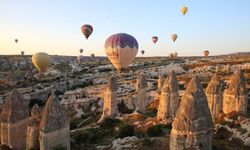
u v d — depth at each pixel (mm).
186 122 26312
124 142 35594
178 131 26578
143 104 58188
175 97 46281
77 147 37094
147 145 32000
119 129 42875
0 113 41219
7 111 37125
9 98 37750
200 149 26344
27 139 35562
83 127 54062
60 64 174500
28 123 36906
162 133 39594
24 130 38188
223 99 42938
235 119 37156
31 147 35094
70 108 76000
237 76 41656
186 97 27312
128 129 40531
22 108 38031
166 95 46125
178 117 26922
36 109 36156
